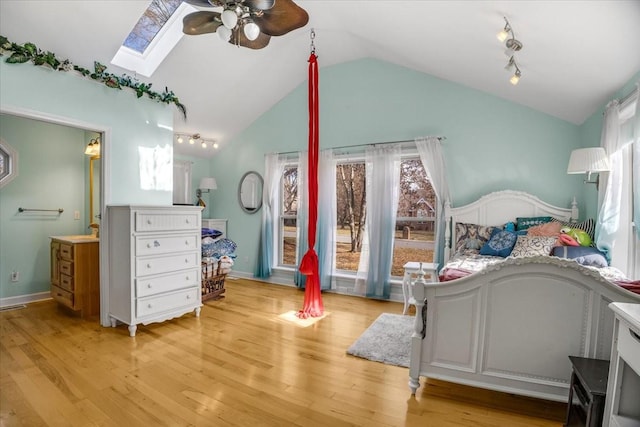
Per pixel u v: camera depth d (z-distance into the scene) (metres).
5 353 2.57
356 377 2.27
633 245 2.56
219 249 4.27
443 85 4.00
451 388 2.15
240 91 4.58
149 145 3.50
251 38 1.96
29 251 3.99
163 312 3.17
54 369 2.32
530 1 1.97
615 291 1.69
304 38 3.96
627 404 1.23
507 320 1.88
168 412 1.84
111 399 1.96
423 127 4.11
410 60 3.84
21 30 2.56
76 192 4.40
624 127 2.53
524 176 3.63
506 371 1.89
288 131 5.07
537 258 1.79
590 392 1.35
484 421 1.80
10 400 1.95
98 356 2.54
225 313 3.65
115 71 3.23
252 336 2.98
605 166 2.60
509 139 3.70
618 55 2.17
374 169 4.25
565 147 3.47
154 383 2.15
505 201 3.60
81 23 2.71
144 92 3.42
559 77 2.74
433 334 2.03
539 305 1.82
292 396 2.03
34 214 4.03
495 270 1.87
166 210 3.17
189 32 2.29
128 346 2.73
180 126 4.92
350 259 4.82
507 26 2.26
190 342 2.83
